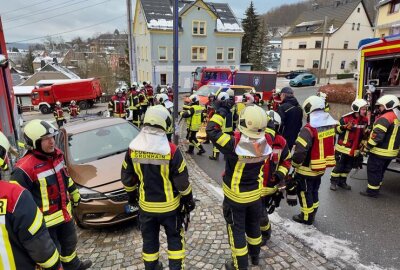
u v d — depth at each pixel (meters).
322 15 50.22
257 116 2.88
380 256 3.82
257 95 14.38
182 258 3.10
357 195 5.70
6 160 1.96
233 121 6.64
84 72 59.47
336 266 3.60
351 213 4.96
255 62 47.62
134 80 18.41
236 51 38.09
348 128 5.58
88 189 4.36
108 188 4.36
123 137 5.70
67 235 3.25
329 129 4.07
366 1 50.59
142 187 2.94
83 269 3.57
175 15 6.55
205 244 3.97
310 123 4.02
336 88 17.62
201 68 23.02
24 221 1.80
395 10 22.27
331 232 4.38
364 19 47.28
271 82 20.02
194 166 7.58
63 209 3.10
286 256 3.70
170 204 2.95
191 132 8.55
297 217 4.69
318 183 4.38
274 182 3.62
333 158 4.22
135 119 11.47
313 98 4.06
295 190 4.28
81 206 4.32
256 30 47.31
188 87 35.75
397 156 5.85
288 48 52.12
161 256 3.76
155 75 34.81
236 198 3.08
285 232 4.36
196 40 35.78
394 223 4.64
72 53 80.56
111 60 58.41
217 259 3.67
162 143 2.78
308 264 3.55
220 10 38.97
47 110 28.94
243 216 3.16
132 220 4.76
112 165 4.87
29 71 80.88
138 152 2.81
